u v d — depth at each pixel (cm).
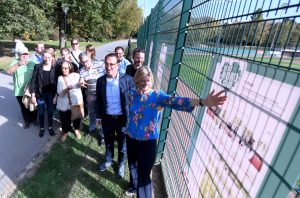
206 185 197
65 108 477
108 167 415
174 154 324
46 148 464
